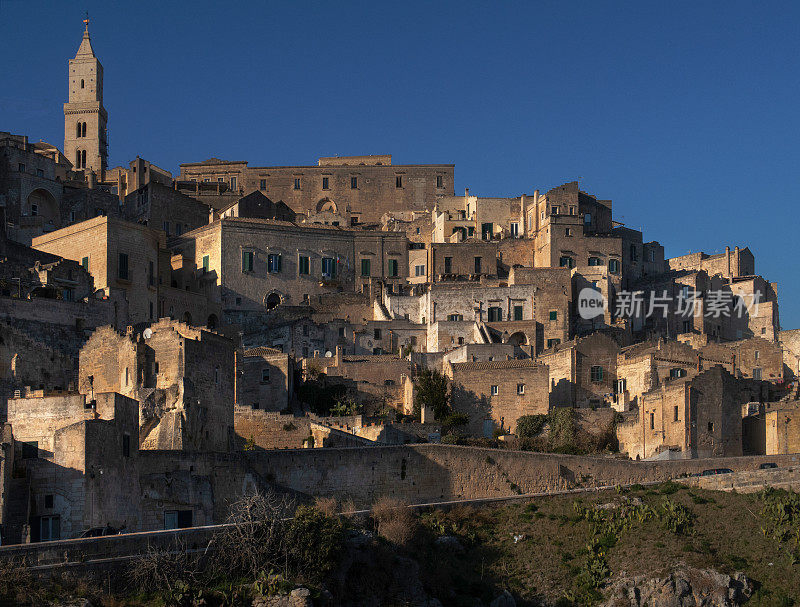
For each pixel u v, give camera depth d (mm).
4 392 108312
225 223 161250
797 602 84812
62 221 165750
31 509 72250
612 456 122812
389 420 123938
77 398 77438
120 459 76938
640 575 87250
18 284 118062
